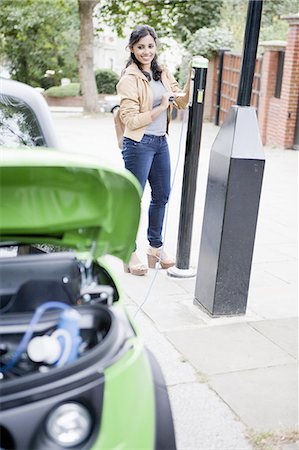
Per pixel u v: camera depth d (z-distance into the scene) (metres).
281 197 8.35
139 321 4.27
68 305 2.13
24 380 1.73
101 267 2.44
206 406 3.25
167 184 5.10
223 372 3.62
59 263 2.27
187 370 3.62
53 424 1.73
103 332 2.04
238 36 20.17
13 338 1.99
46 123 3.14
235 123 4.03
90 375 1.82
